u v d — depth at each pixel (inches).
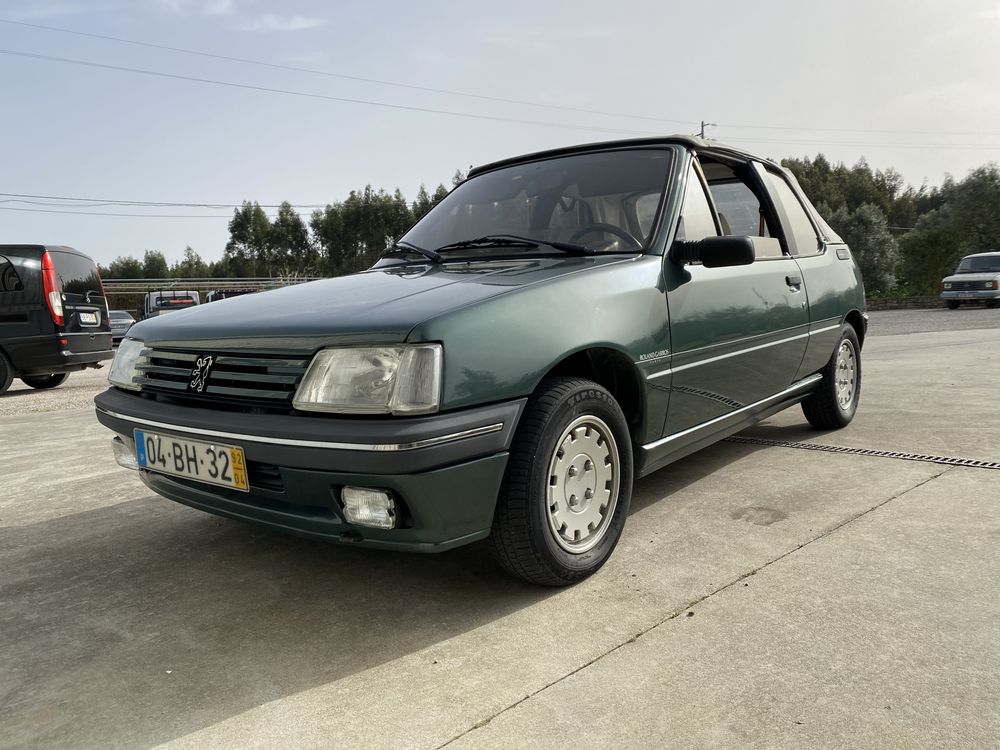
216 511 88.7
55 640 81.1
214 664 74.2
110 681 71.8
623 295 93.0
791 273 135.9
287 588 92.4
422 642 76.5
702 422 112.7
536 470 80.3
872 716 59.9
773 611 78.6
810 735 57.8
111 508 132.0
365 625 81.0
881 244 1579.7
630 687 65.8
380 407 71.7
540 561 82.7
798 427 169.9
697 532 103.3
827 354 152.4
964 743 56.1
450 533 75.4
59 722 65.2
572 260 99.3
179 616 85.8
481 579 92.1
